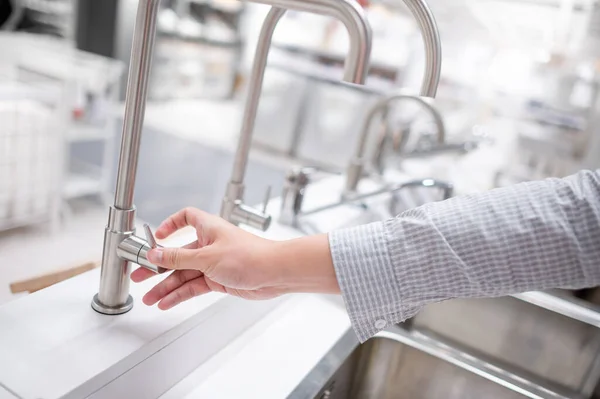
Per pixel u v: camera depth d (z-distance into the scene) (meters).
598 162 2.15
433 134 1.49
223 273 0.51
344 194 1.26
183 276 0.58
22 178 1.93
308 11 0.47
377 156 1.44
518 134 2.32
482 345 0.96
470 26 2.62
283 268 0.52
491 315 0.95
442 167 1.93
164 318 0.58
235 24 5.22
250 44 5.17
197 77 5.09
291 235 0.96
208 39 5.02
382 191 1.12
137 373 0.53
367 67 0.45
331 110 3.96
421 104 1.26
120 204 0.54
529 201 0.52
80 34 4.19
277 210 1.09
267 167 3.77
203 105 5.18
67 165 2.50
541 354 0.93
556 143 2.21
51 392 0.45
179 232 0.81
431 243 0.53
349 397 0.81
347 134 3.92
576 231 0.51
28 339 0.50
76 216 2.40
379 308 0.55
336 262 0.53
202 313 0.61
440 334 0.98
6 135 1.82
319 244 0.54
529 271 0.52
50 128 1.99
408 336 0.87
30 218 2.04
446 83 2.71
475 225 0.52
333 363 0.70
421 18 0.47
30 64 2.29
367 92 3.79
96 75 2.40
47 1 3.67
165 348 0.57
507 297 0.94
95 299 0.58
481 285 0.53
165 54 4.68
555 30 2.35
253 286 0.52
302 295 0.87
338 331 0.79
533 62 2.41
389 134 1.44
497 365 0.95
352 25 0.44
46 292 0.59
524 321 0.93
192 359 0.62
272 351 0.70
